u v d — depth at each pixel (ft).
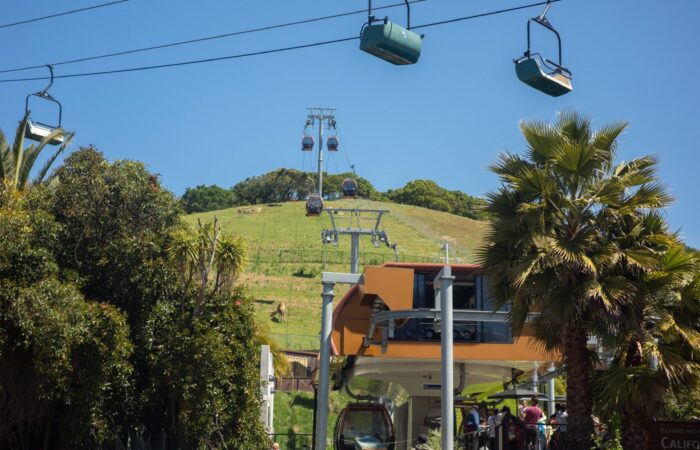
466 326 78.95
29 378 60.85
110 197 69.26
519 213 56.85
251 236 384.27
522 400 81.35
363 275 63.21
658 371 50.96
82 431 62.69
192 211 506.07
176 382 66.59
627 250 53.78
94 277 68.28
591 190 56.65
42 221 64.75
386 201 540.11
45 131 64.69
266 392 84.64
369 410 79.36
